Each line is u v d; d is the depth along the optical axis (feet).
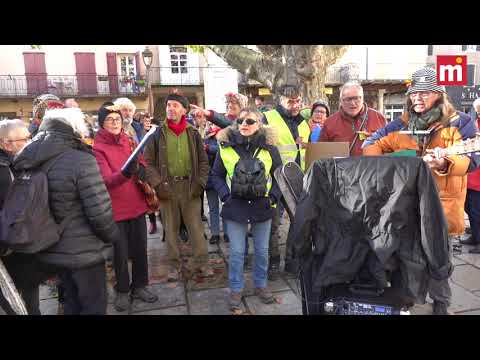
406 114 8.94
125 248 9.94
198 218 11.79
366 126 10.69
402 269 6.11
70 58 69.21
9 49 67.41
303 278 7.07
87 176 6.79
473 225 13.76
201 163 11.45
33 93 68.08
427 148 8.24
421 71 8.25
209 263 12.67
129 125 14.66
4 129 8.27
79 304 7.38
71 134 7.07
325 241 6.43
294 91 11.71
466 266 12.17
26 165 6.60
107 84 69.41
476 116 14.37
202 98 69.15
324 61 23.68
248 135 9.45
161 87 68.08
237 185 9.05
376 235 6.03
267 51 25.63
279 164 9.65
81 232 6.95
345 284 6.79
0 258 7.16
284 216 17.80
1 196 7.57
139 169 10.05
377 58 67.92
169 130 11.15
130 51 70.38
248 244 14.42
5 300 6.88
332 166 6.44
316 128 14.46
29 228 6.37
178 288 11.35
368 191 6.08
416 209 6.02
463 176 8.19
